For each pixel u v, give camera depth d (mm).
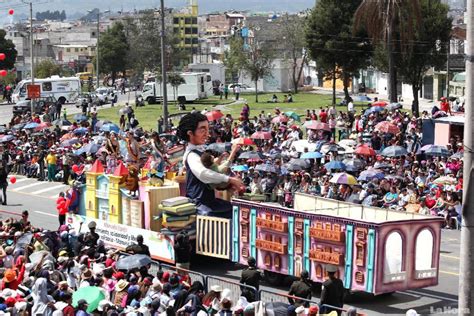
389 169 42906
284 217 27828
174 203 31031
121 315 21328
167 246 31250
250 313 20234
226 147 47812
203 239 30812
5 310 21969
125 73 183625
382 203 38031
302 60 135875
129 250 28641
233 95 126875
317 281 26734
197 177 31047
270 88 138625
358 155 46344
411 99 116625
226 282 25328
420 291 28078
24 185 55719
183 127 31906
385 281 25266
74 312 21562
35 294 22609
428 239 26156
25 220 33094
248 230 29125
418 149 48844
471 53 15641
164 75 63438
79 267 25766
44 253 26984
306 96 123812
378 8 75938
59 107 91625
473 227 15828
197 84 111750
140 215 33000
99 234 34625
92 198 35406
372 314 25375
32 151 59625
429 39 86438
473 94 15695
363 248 25469
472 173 15773
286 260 27812
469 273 15867
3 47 166000
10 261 27734
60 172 56781
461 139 49938
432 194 39125
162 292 23047
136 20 180500
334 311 21422
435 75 110625
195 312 21359
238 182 30922
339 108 98750
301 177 41688
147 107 106750
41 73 179875
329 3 101562
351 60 101312
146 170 36281
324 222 26516
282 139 56000
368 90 133125
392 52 77750
